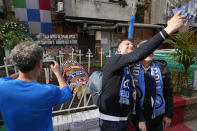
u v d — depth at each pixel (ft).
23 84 3.05
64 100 3.49
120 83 4.34
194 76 10.64
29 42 3.26
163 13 38.11
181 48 9.33
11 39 15.44
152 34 42.55
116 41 38.93
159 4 38.27
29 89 3.01
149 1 39.40
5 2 25.03
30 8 25.25
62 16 31.14
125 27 37.78
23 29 19.26
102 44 37.47
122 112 4.49
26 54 2.93
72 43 29.89
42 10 26.30
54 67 3.96
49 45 27.35
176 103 8.54
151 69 5.43
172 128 8.48
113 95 4.31
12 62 3.06
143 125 5.11
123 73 4.43
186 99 8.93
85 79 10.55
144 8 38.47
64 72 12.47
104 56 24.86
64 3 28.78
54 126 6.79
